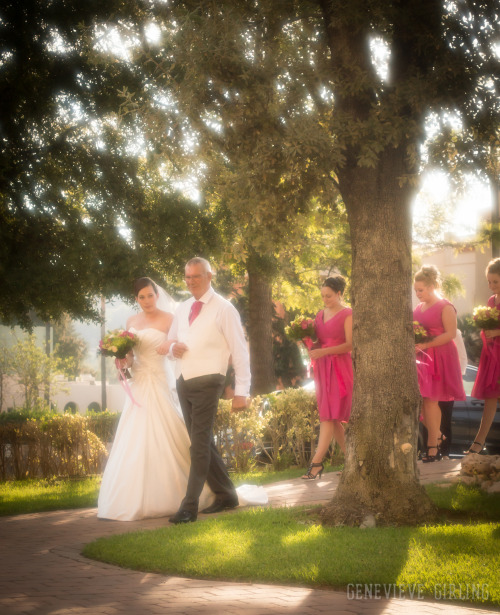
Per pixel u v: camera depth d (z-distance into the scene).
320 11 6.91
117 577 4.61
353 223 6.43
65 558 5.23
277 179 6.45
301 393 10.95
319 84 6.43
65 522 6.88
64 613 3.77
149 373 7.16
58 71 12.65
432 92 6.18
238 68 6.48
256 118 6.48
